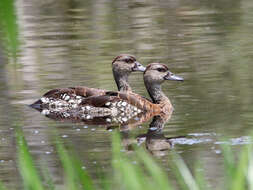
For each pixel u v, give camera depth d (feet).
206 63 65.36
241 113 46.03
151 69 54.29
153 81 54.13
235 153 35.04
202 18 92.32
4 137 41.86
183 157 35.53
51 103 51.80
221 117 45.32
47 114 49.42
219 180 30.81
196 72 61.52
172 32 83.61
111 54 71.41
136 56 70.13
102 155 36.70
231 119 44.47
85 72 63.46
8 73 63.46
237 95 51.93
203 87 55.67
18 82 59.62
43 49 74.69
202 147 37.60
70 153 37.29
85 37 81.66
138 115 50.26
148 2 106.83
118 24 89.56
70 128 44.83
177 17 93.76
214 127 42.57
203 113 47.19
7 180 32.48
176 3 105.19
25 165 17.15
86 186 17.58
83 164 34.81
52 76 62.03
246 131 40.73
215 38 78.69
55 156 36.86
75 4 104.78
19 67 66.03
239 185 16.69
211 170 32.71
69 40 79.56
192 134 41.16
